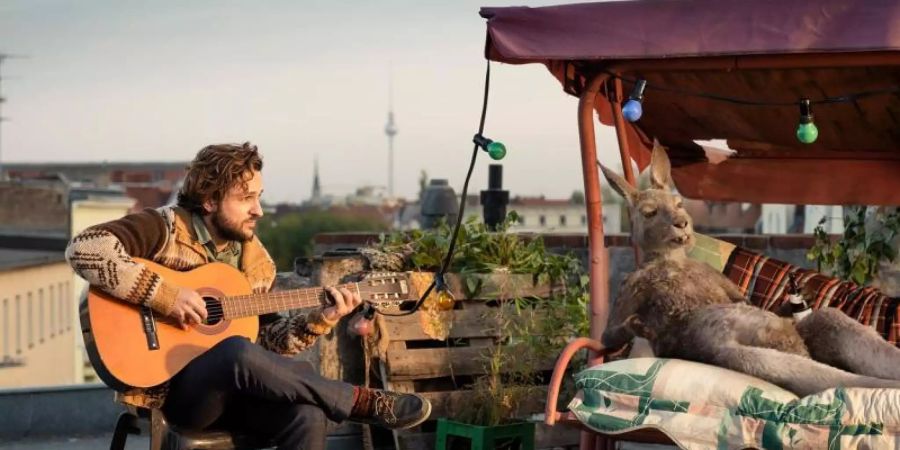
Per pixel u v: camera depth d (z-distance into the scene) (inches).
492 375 232.7
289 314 243.1
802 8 180.7
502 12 198.1
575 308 245.1
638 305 192.1
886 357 180.1
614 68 203.2
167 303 184.7
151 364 184.2
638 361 185.3
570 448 242.7
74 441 267.6
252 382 180.7
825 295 218.1
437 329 239.6
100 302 184.1
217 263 193.9
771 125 235.6
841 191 250.5
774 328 182.9
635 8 191.5
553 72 211.5
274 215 2458.2
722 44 184.2
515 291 245.4
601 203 206.1
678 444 175.5
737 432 172.9
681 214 193.2
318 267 242.2
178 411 184.7
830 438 167.6
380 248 252.5
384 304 203.0
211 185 192.2
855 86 209.6
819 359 185.9
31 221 1804.9
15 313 1291.8
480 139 203.0
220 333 190.5
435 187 453.4
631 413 181.3
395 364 234.8
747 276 223.5
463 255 247.8
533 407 236.8
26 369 1323.8
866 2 177.3
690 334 186.4
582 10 194.2
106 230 185.0
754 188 256.4
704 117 236.2
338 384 185.9
